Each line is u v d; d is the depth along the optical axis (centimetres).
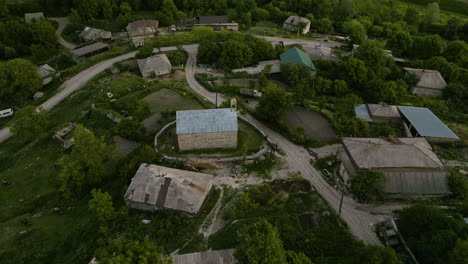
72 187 6794
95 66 12950
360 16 18462
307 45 14088
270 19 18538
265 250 4269
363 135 8144
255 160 7400
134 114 9062
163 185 6172
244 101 10069
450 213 5847
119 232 5706
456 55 13012
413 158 6406
